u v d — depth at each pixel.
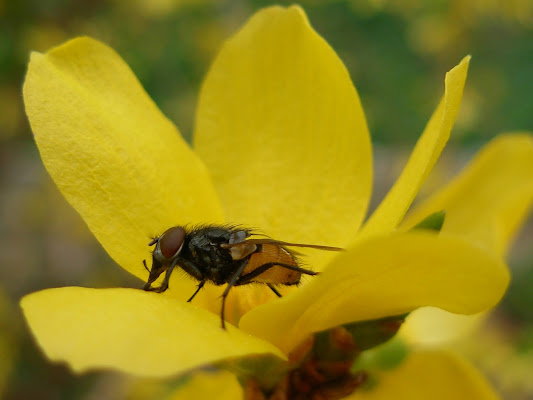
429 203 0.07
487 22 0.21
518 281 0.20
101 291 0.06
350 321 0.06
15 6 0.15
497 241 0.07
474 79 0.21
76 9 0.16
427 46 0.21
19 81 0.15
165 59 0.18
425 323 0.08
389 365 0.07
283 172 0.07
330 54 0.07
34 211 0.19
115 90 0.07
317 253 0.07
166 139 0.07
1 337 0.15
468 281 0.05
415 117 0.21
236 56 0.07
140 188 0.07
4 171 0.21
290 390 0.06
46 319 0.05
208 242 0.07
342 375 0.06
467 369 0.07
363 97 0.21
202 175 0.07
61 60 0.06
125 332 0.05
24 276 0.20
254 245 0.07
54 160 0.06
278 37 0.07
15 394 0.15
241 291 0.07
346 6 0.22
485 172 0.07
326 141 0.07
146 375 0.05
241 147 0.07
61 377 0.16
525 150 0.07
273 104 0.07
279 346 0.06
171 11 0.17
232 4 0.19
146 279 0.06
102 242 0.06
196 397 0.07
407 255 0.05
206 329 0.06
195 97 0.18
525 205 0.07
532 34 0.21
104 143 0.06
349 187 0.07
